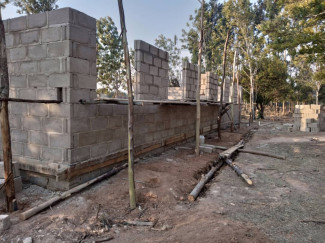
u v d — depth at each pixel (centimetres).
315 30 1109
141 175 517
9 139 353
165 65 766
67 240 293
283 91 2392
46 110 447
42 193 436
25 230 312
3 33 332
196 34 2564
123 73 1727
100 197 413
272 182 530
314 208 400
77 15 430
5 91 338
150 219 352
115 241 294
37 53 447
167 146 802
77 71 435
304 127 1446
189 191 471
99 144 498
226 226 322
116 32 1669
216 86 1286
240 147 878
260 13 2617
